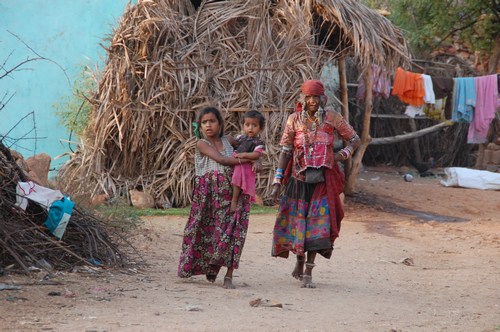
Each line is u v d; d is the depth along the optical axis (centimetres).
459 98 3750
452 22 4981
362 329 1118
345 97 3359
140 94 2891
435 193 3684
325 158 1495
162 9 2947
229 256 1427
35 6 3275
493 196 3703
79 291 1262
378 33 3075
